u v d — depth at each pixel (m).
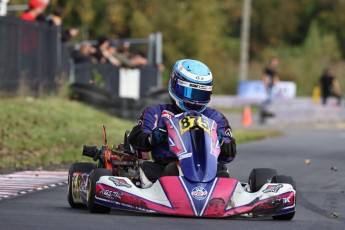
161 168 35.41
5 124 69.31
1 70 77.88
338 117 158.62
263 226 31.80
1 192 43.22
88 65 92.94
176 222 31.30
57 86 88.25
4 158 58.75
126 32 178.75
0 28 77.19
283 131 110.69
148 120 36.44
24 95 81.69
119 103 91.06
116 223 30.95
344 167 62.59
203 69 36.50
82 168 37.53
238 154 71.44
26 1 130.38
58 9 89.44
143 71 102.88
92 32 170.38
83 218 32.34
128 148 38.31
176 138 34.28
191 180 32.88
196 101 36.19
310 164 64.38
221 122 36.56
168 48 172.75
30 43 82.75
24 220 31.78
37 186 46.31
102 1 170.50
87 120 80.19
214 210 32.25
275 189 33.44
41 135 68.81
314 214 38.03
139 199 32.53
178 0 178.38
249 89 187.88
